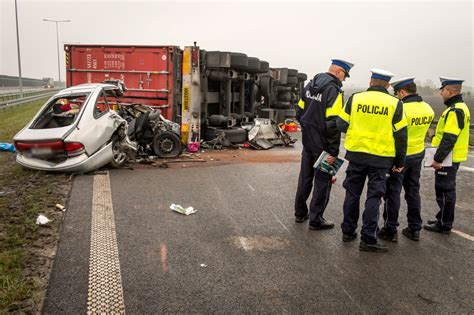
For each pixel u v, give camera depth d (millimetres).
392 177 4816
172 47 10633
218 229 4992
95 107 7727
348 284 3723
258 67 12477
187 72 10625
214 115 11875
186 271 3846
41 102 33125
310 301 3402
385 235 4926
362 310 3303
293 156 10695
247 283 3664
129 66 11039
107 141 7770
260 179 7781
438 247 4738
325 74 4965
